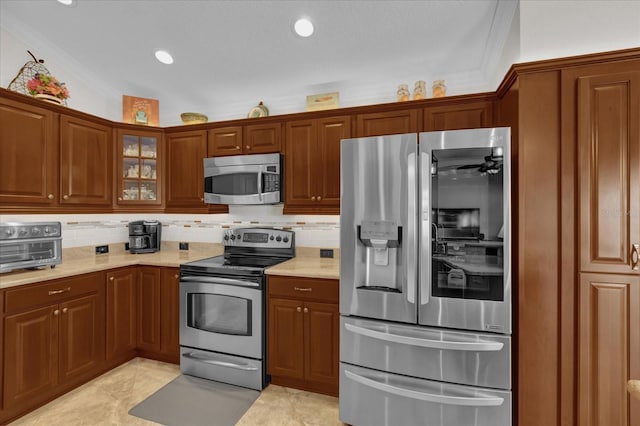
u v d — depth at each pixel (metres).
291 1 2.00
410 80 2.54
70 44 2.53
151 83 2.93
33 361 1.92
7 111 2.04
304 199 2.51
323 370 2.10
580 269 1.53
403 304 1.70
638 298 1.46
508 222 1.54
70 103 2.71
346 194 1.81
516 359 1.65
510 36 1.86
